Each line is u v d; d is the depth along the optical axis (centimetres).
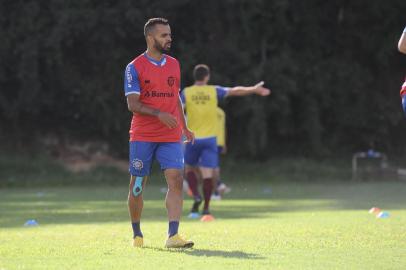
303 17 12325
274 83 11556
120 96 11800
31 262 2514
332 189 8812
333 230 3453
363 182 10631
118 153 11894
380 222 3866
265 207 5897
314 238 3145
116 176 11231
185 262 2475
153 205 6181
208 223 4200
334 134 12631
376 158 11450
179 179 3005
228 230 3619
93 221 4619
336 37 12725
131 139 3050
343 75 12331
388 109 12550
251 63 11819
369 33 12594
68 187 10194
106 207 6062
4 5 11238
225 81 11400
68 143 11825
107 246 2981
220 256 2623
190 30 12062
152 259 2559
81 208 5950
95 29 11331
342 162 12188
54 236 3447
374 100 12569
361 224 3750
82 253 2747
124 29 11494
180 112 3212
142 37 11662
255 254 2670
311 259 2523
